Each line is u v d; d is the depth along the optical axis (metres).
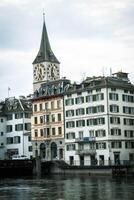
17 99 145.62
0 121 142.38
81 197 56.59
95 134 114.31
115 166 99.94
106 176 97.06
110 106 112.75
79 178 93.00
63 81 126.31
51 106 127.25
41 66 197.00
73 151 119.56
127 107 117.62
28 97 154.62
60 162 115.69
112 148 111.56
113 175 99.00
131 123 118.19
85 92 117.62
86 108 117.06
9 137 141.88
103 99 113.06
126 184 73.69
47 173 115.31
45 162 115.00
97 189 66.25
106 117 111.94
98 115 113.94
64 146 122.38
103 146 112.12
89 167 104.38
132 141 117.44
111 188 67.19
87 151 114.88
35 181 87.75
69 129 121.31
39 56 199.00
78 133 118.62
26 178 99.56
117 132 113.44
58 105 125.19
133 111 119.44
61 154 123.56
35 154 131.25
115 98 114.50
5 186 76.44
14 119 141.12
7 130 142.75
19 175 115.12
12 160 113.25
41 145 129.75
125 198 54.31
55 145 125.69
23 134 138.00
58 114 125.00
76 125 119.38
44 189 68.94
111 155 110.94
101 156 112.44
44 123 128.62
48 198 56.31
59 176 103.06
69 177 97.88
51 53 199.88
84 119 117.38
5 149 142.38
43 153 129.38
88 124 116.19
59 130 124.31
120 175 98.94
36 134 131.50
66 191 64.69
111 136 111.62
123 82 120.06
